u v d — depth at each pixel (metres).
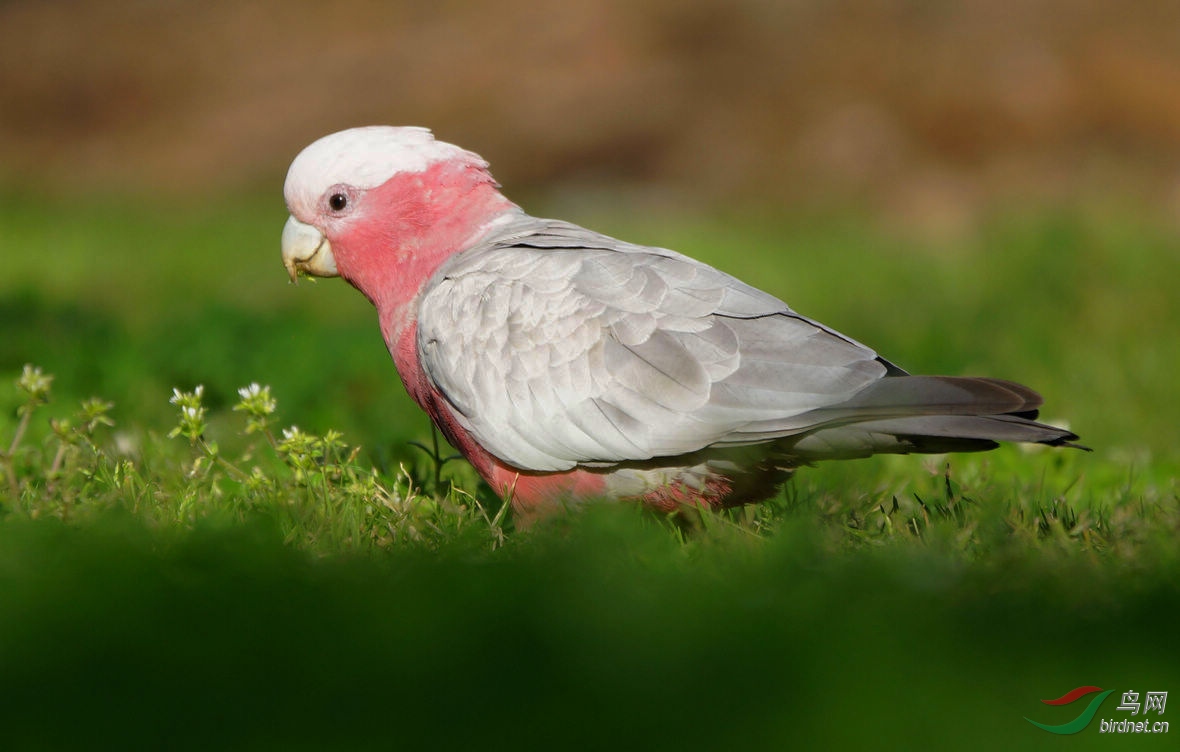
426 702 5.31
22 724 5.09
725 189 36.34
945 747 5.18
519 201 36.91
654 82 40.12
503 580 6.38
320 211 9.05
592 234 8.52
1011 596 6.39
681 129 38.56
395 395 13.63
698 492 7.94
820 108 37.41
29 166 41.91
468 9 44.78
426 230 8.88
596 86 40.56
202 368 13.70
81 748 4.96
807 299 20.25
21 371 13.19
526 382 7.80
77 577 6.25
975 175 34.41
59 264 24.00
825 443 7.42
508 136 39.88
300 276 9.38
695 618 5.98
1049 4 37.97
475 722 5.20
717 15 41.19
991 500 8.40
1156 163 32.97
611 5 43.00
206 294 21.23
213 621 5.88
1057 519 7.98
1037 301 18.66
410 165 8.88
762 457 7.65
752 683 5.46
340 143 9.01
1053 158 34.28
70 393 12.77
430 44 43.66
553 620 5.95
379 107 41.94
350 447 11.17
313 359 14.22
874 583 6.43
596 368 7.64
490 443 8.01
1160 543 7.32
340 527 7.86
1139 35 36.75
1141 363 15.81
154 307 19.59
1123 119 34.97
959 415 7.05
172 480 9.02
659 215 33.88
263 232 28.83
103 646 5.65
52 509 7.86
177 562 6.65
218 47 45.75
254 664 5.54
